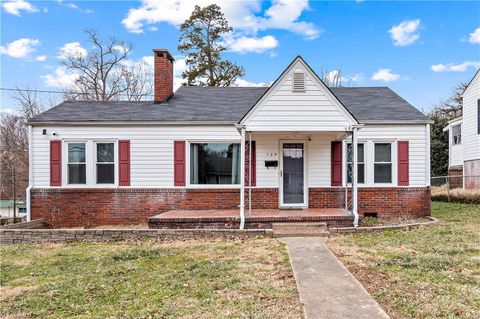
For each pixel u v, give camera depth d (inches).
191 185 465.1
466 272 213.6
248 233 353.1
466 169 799.7
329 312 156.7
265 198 458.6
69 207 462.0
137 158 465.4
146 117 470.6
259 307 166.1
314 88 380.5
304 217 378.6
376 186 462.3
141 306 171.6
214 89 597.3
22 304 179.9
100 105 527.5
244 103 526.6
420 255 254.5
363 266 231.8
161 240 343.9
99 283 210.4
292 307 165.0
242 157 380.5
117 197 463.8
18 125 1117.1
